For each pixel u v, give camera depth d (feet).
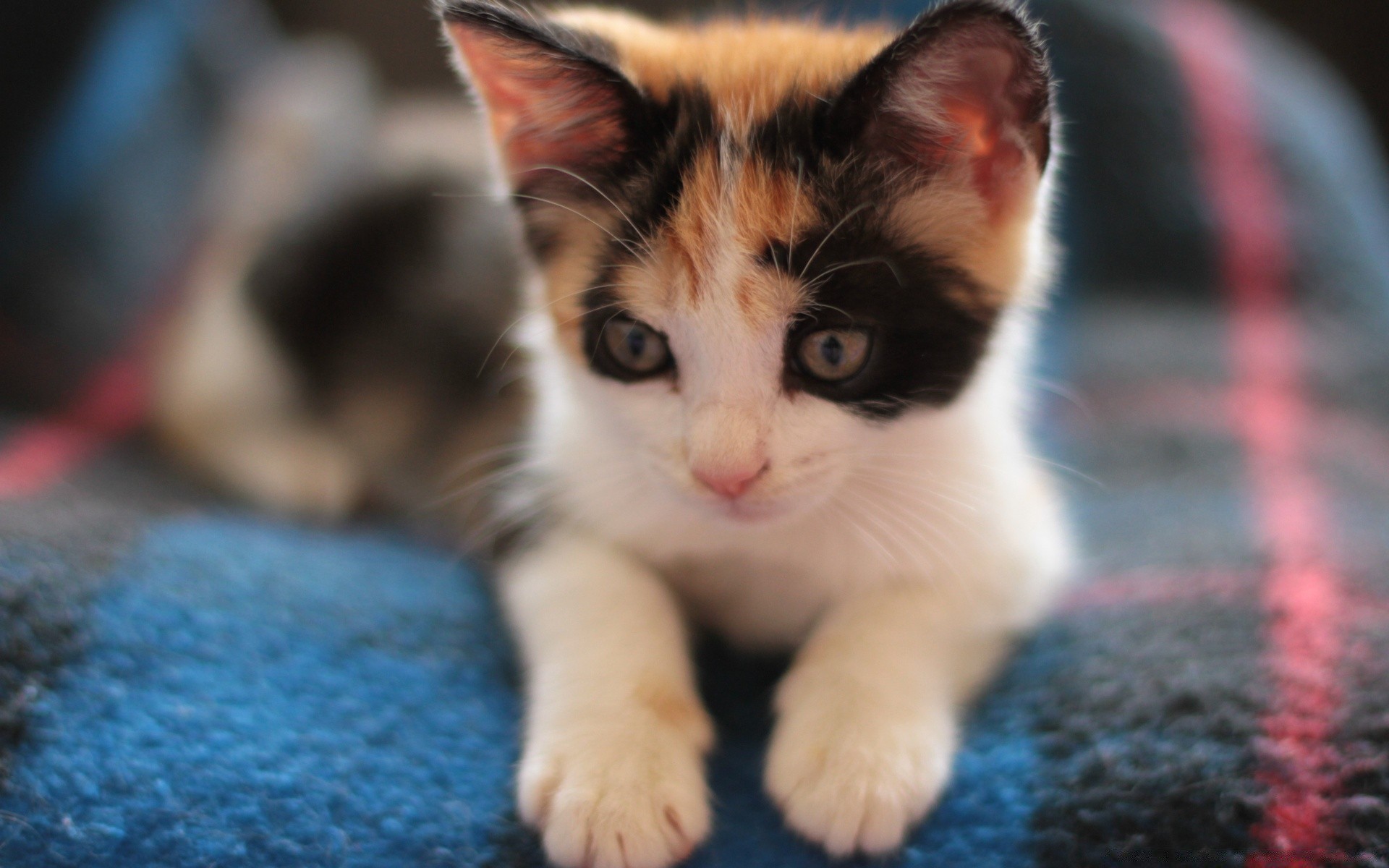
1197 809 0.91
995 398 1.05
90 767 0.92
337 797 0.92
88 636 0.99
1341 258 1.55
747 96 0.98
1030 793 0.92
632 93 0.96
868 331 0.95
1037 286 1.05
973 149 0.97
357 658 1.01
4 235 1.36
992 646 1.02
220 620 1.02
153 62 1.48
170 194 1.48
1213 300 1.57
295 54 1.67
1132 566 1.15
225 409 1.33
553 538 1.06
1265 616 1.05
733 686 1.03
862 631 0.98
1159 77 1.60
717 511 0.97
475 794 0.93
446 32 1.00
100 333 1.39
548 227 1.03
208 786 0.91
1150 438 1.35
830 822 0.89
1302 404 1.39
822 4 1.38
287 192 1.44
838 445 0.97
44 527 1.08
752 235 0.95
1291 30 1.97
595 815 0.88
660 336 0.97
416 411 1.29
